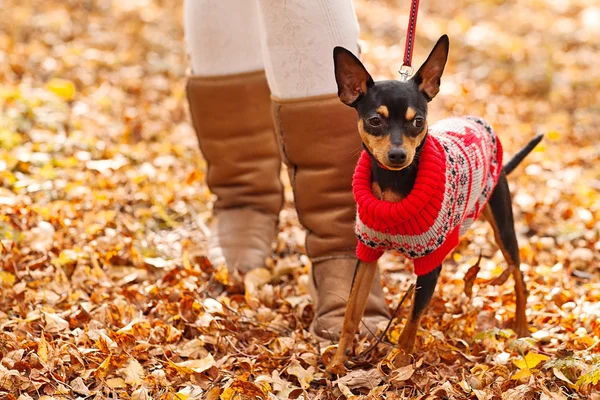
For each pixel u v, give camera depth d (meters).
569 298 3.76
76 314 3.43
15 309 3.46
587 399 2.86
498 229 3.41
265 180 4.14
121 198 4.72
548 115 6.77
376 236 2.93
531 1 10.04
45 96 5.68
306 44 3.30
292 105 3.40
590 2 9.97
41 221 4.24
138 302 3.63
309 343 3.37
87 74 6.50
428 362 3.16
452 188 2.86
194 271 3.92
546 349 3.33
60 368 3.00
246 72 3.92
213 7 3.81
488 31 8.73
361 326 3.36
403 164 2.73
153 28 7.74
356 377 3.02
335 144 3.41
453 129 3.14
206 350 3.24
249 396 2.90
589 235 4.57
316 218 3.53
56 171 4.87
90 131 5.49
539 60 7.92
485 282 3.76
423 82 2.95
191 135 5.84
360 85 2.93
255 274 3.90
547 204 5.00
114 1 8.06
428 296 2.99
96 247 4.09
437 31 8.68
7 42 6.67
